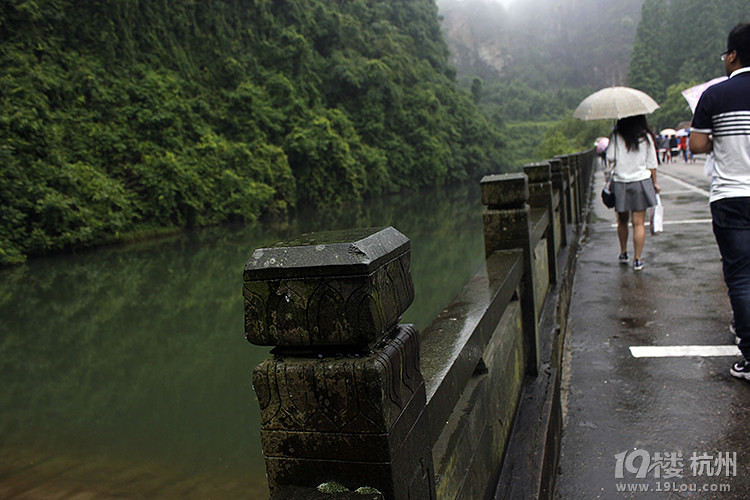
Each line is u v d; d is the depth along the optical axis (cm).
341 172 4031
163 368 875
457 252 1864
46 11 2736
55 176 2222
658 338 323
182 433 638
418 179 5422
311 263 69
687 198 946
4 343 1028
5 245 1952
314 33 5016
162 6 3528
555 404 210
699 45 9594
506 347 183
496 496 148
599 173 2258
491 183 231
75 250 2233
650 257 527
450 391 103
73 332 1089
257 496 495
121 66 3075
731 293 256
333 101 4875
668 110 7838
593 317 375
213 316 1188
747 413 229
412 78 5984
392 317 75
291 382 72
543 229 319
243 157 3294
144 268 1817
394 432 72
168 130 2931
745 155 242
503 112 12569
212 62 3875
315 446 73
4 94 2331
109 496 507
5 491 521
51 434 647
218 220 3019
